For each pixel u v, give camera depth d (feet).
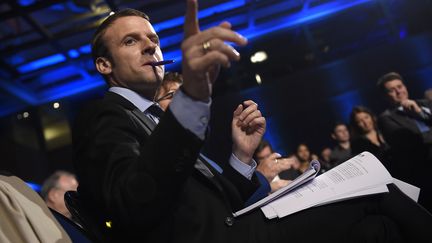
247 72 27.30
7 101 25.90
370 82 25.94
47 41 21.89
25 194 3.46
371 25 26.03
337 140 13.53
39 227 3.30
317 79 26.43
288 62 27.07
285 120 26.68
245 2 22.21
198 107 2.94
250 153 4.29
